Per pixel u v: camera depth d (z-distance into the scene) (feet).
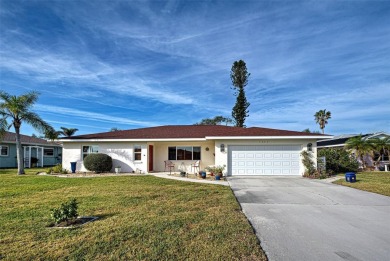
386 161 82.58
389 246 15.06
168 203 26.37
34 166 94.02
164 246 14.61
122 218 20.45
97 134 68.44
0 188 36.96
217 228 17.80
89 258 13.14
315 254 13.84
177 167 64.64
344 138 106.93
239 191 34.65
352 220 20.53
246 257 13.28
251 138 54.75
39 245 14.87
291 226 18.83
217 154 56.08
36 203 26.63
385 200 28.58
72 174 57.00
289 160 55.36
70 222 19.35
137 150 62.18
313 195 31.60
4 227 18.35
